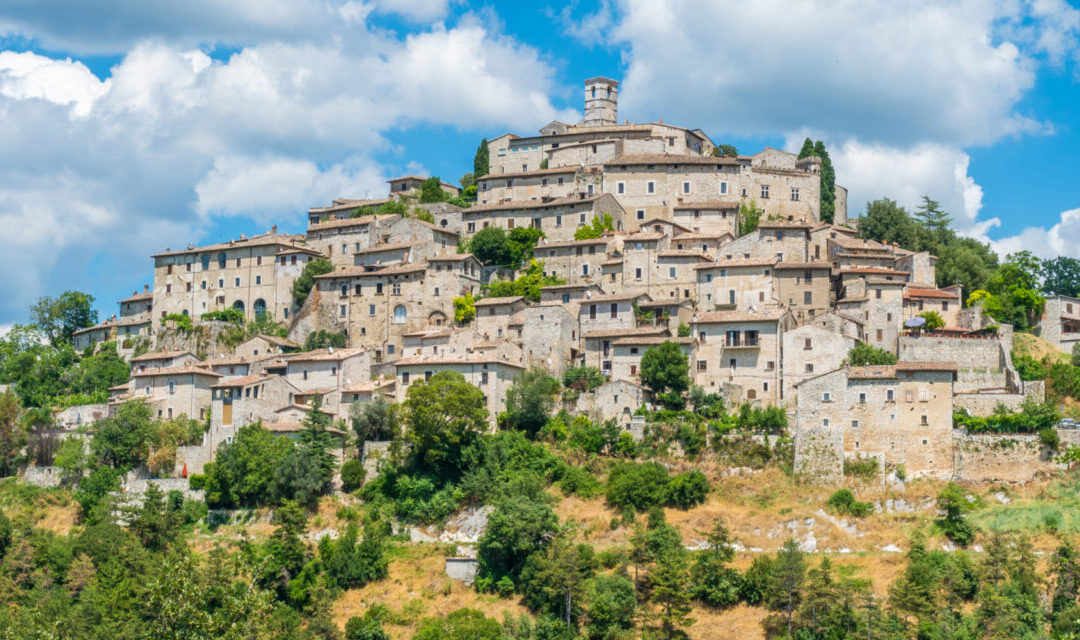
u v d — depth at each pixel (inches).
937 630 5002.5
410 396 6525.6
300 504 6451.8
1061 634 4884.4
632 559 5610.2
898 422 6166.3
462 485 6343.5
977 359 6830.7
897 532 5831.7
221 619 3518.7
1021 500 5895.7
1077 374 6771.7
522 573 5679.1
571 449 6594.5
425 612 5669.3
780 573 5315.0
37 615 4899.1
